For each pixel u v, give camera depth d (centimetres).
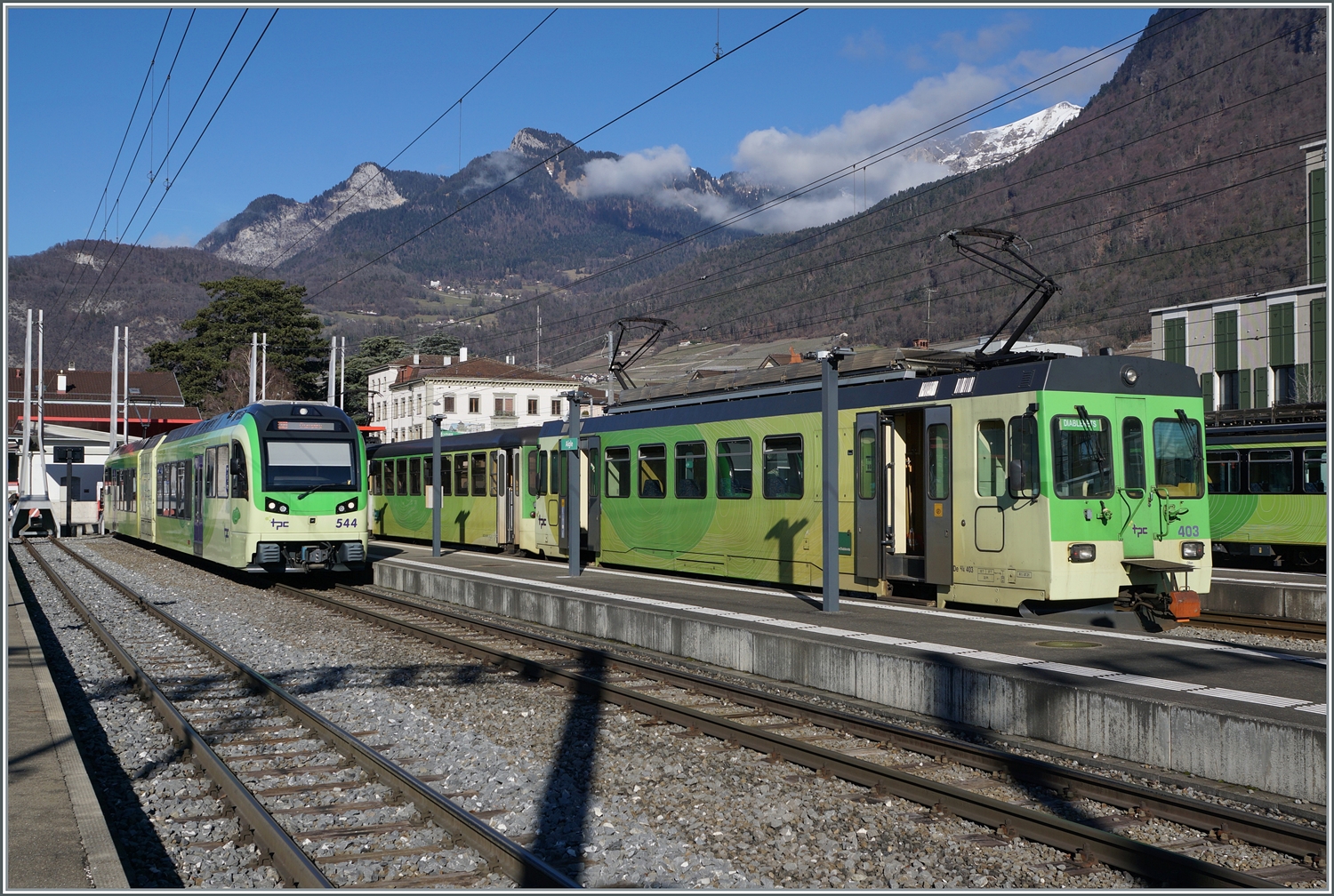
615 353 2661
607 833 707
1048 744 933
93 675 1355
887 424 1669
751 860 663
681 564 2167
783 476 1891
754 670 1292
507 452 3019
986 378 1519
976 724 1008
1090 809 750
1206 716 819
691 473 2142
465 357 9431
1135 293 12081
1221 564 2897
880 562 1664
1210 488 2823
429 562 2689
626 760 897
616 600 1692
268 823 679
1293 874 628
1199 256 12412
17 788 744
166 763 912
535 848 682
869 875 637
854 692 1146
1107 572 1449
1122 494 1469
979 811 717
